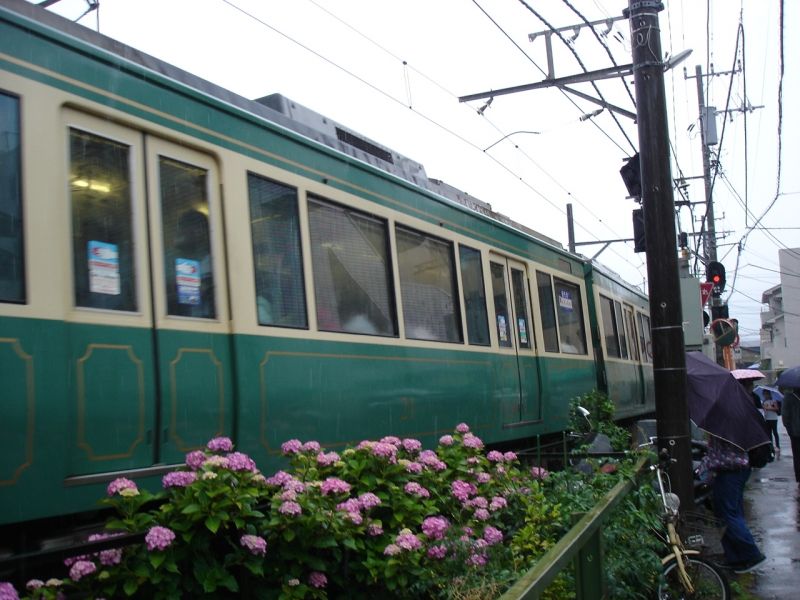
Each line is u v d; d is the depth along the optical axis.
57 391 4.02
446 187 9.26
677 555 5.88
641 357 17.52
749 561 7.28
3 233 3.94
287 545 4.29
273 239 5.68
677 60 10.62
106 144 4.55
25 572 3.67
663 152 8.38
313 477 4.79
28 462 3.85
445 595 4.44
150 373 4.54
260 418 5.27
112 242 4.48
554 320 11.24
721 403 7.44
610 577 4.92
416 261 7.69
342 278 6.45
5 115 4.03
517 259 10.22
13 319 3.89
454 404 7.97
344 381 6.22
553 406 10.66
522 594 2.81
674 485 7.97
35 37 4.21
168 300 4.75
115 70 4.63
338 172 6.59
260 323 5.39
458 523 5.32
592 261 13.74
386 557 4.61
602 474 6.61
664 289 8.24
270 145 5.79
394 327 7.09
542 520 5.47
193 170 5.11
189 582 3.92
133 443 4.39
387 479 5.12
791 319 55.12
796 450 12.91
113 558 3.70
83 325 4.22
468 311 8.59
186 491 3.94
